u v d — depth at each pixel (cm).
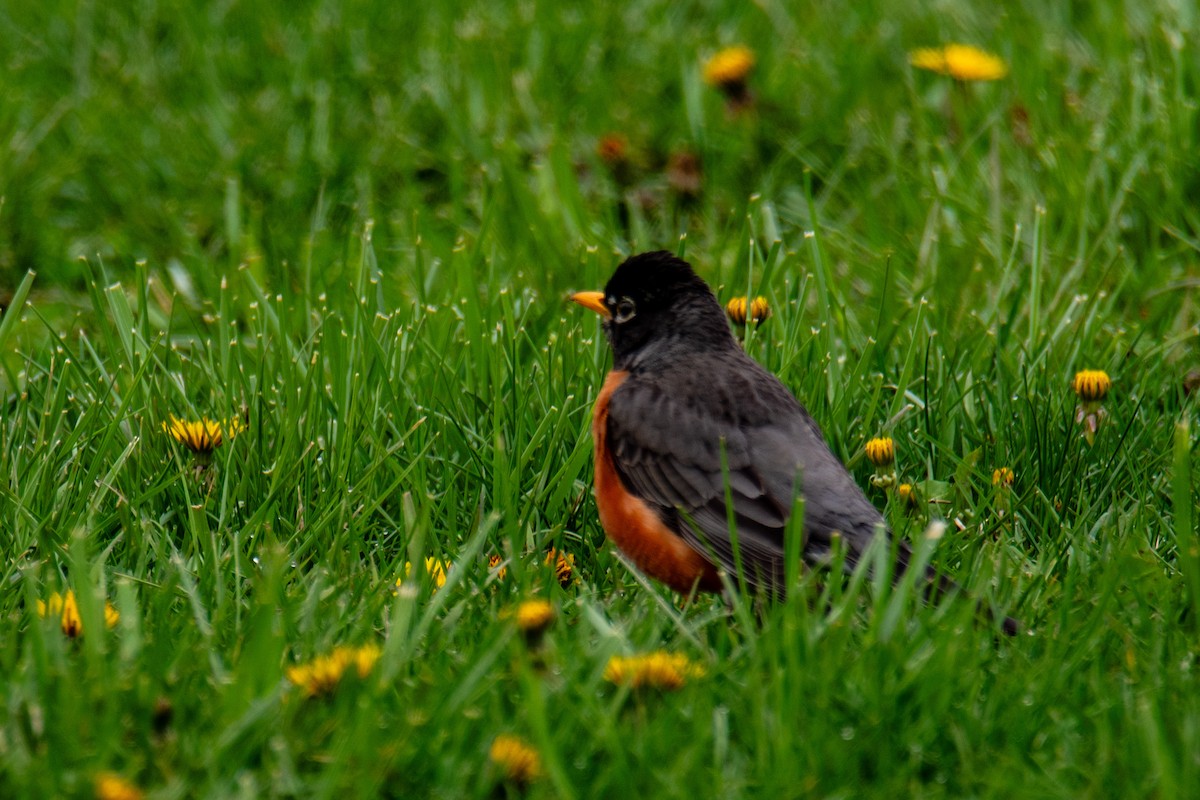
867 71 1399
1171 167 1159
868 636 626
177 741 561
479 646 648
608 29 1520
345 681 590
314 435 883
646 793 553
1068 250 1140
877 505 872
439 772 559
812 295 1101
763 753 562
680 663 612
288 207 1321
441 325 1024
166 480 824
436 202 1346
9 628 680
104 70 1517
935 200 1146
